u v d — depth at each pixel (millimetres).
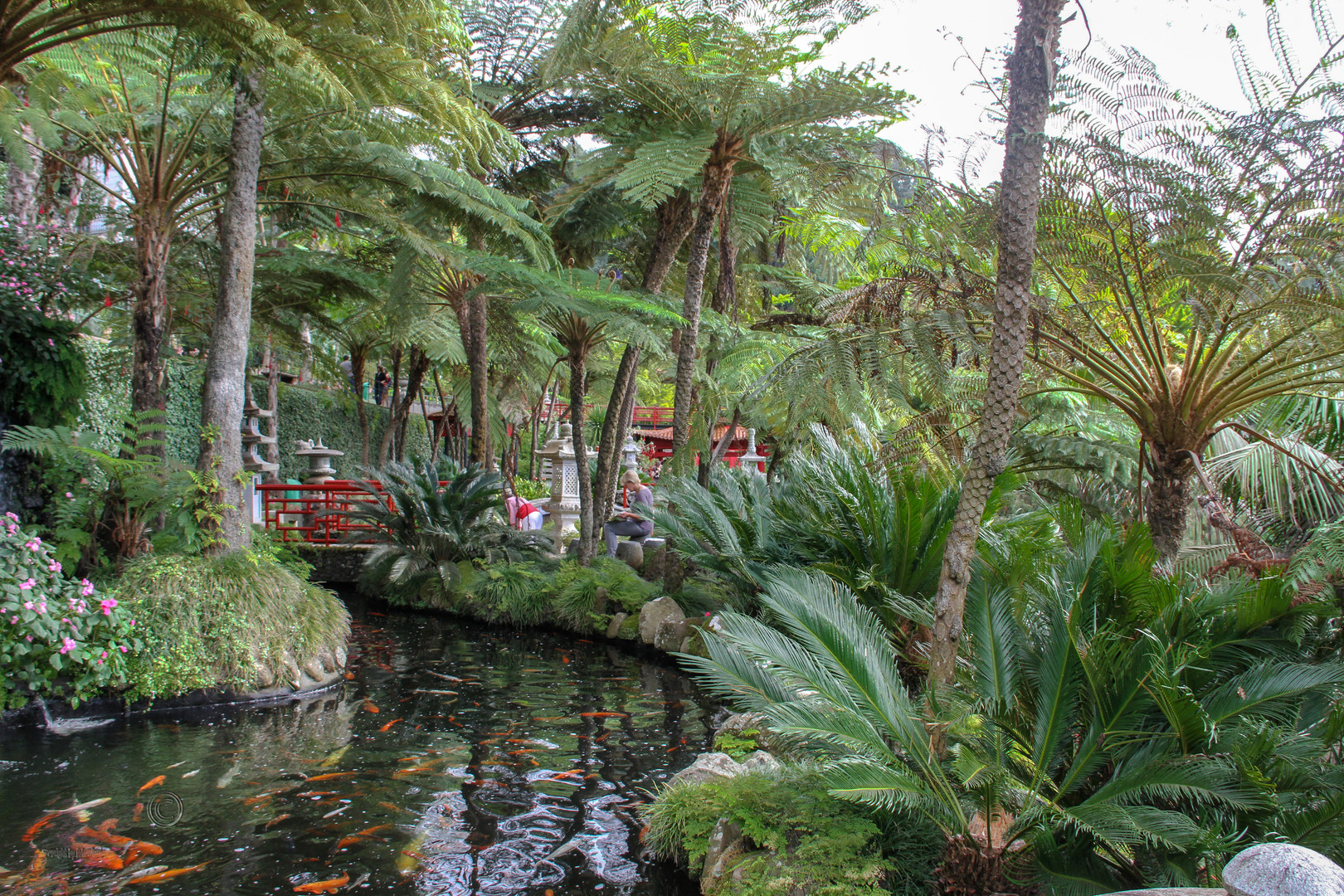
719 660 3084
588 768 4184
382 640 7363
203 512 5539
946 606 2768
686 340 7180
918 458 5270
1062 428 7191
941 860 2641
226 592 5348
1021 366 2721
